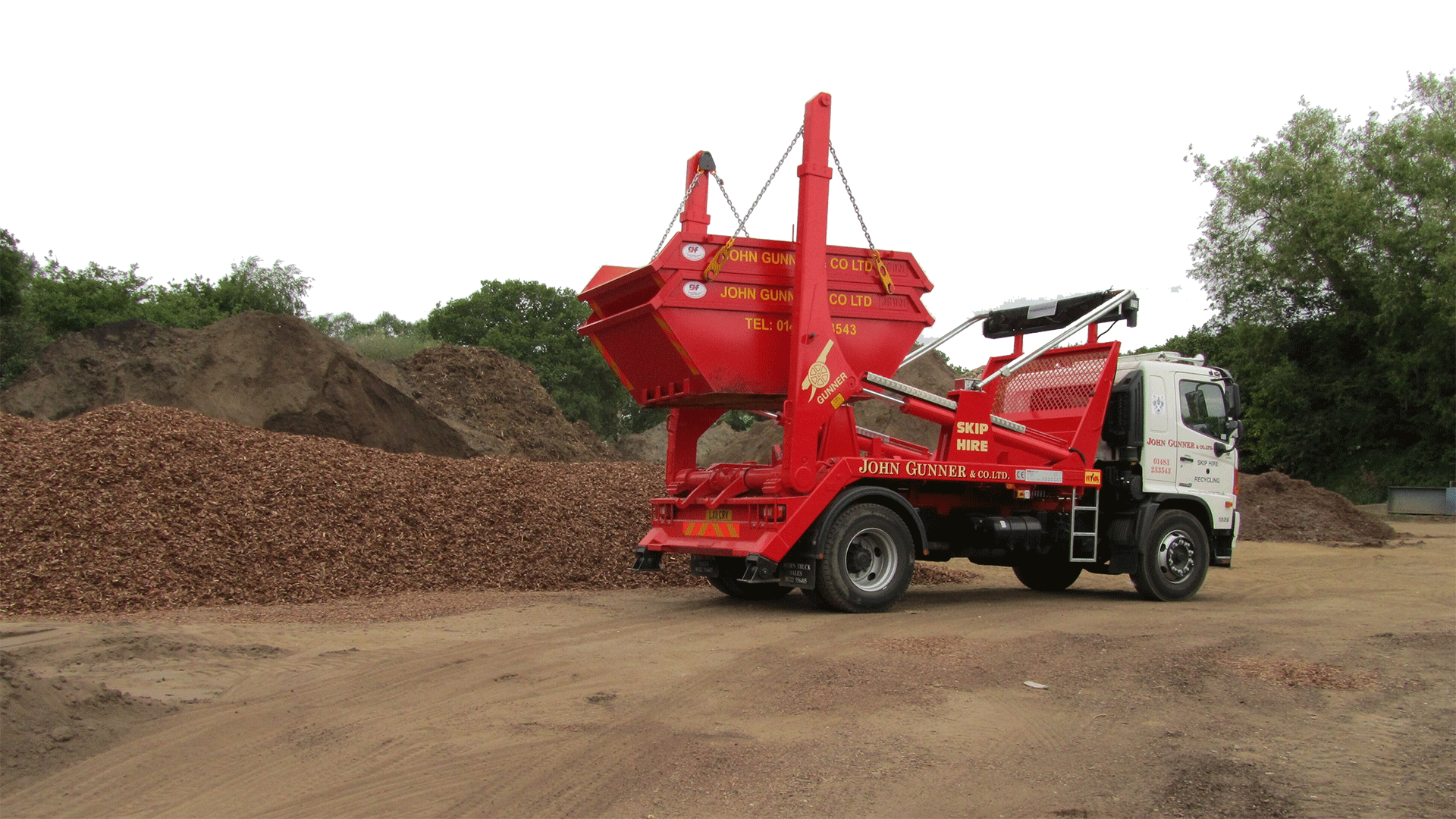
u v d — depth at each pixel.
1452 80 38.44
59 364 20.34
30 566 9.84
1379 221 36.97
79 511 10.91
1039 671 6.86
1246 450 44.06
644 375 10.63
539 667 6.91
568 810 4.23
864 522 9.76
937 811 4.23
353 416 20.83
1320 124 39.03
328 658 7.13
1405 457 38.03
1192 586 11.38
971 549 11.05
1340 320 38.88
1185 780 4.61
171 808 4.27
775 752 4.99
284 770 4.73
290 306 41.62
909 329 10.59
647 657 7.31
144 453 12.40
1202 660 7.24
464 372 27.20
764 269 10.00
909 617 9.44
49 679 5.61
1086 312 11.76
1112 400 11.57
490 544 12.74
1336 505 25.59
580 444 27.48
